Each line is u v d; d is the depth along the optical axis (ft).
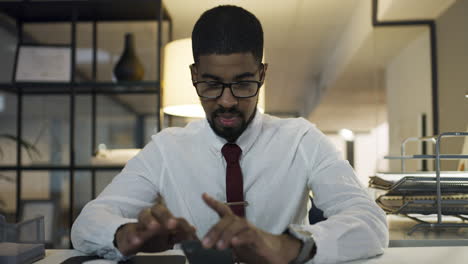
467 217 3.74
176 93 5.98
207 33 2.63
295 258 2.15
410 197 3.71
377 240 2.50
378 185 3.98
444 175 3.68
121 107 14.87
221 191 3.29
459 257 2.43
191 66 2.93
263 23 13.56
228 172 3.15
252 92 2.72
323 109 24.80
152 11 9.75
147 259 2.57
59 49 9.24
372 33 11.01
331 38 15.35
